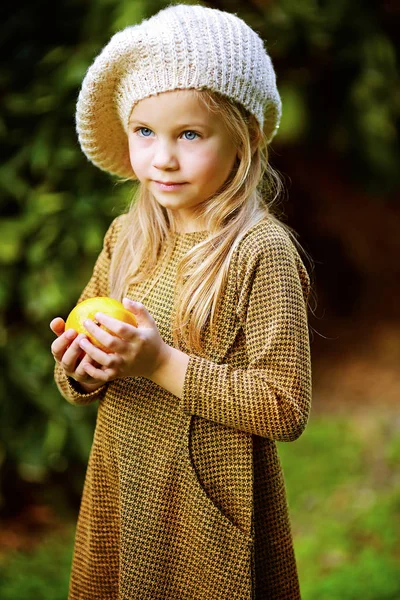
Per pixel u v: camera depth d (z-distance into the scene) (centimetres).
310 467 395
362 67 445
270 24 399
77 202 328
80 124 178
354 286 598
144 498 161
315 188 577
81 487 368
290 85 424
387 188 524
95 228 324
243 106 163
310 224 582
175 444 159
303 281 167
